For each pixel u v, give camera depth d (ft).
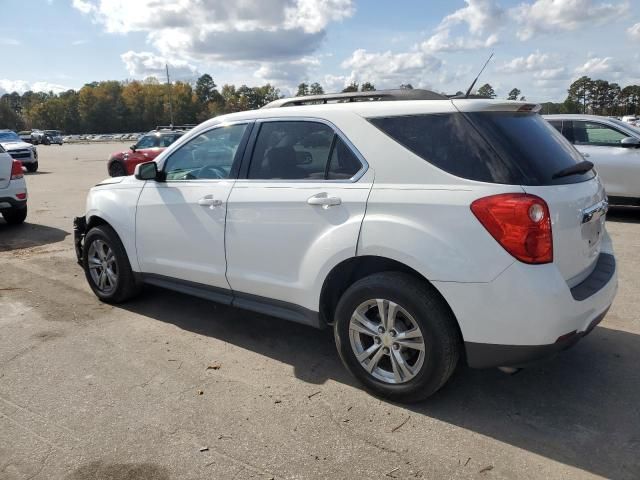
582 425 9.79
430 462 8.81
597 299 9.82
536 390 11.05
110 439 9.54
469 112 9.88
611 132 28.84
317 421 10.03
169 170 14.57
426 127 10.18
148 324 14.94
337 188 10.85
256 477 8.50
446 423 9.92
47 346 13.48
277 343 13.66
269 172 12.27
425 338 9.83
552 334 9.10
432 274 9.51
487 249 9.11
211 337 14.05
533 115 11.16
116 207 15.53
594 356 12.52
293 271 11.70
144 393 11.12
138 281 15.74
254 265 12.42
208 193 13.17
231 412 10.37
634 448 9.10
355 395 10.98
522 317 9.02
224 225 12.80
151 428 9.86
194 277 13.87
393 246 9.87
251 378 11.77
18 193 28.55
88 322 15.12
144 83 490.08
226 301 13.30
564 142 11.31
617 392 10.91
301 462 8.86
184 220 13.73
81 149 155.33
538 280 8.93
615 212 31.24
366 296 10.45
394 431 9.68
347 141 10.96
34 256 22.94
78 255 17.98
